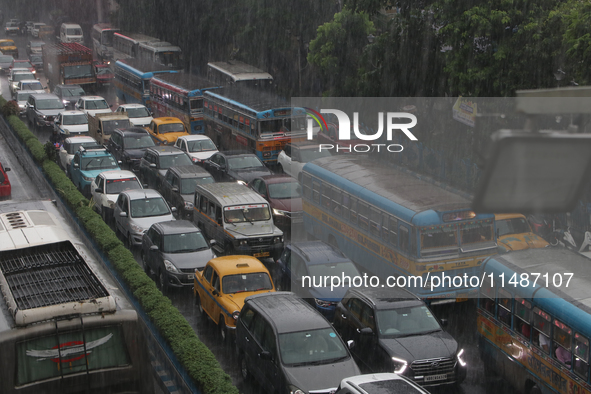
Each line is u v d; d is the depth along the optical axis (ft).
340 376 32.68
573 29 58.23
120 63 140.97
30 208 45.21
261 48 129.80
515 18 67.72
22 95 130.11
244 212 60.95
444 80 81.20
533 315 33.81
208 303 46.06
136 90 131.44
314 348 34.17
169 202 75.36
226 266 45.73
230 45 152.46
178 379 35.58
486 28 66.03
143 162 86.17
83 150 83.61
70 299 28.40
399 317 39.04
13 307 27.07
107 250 54.54
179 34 158.92
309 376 32.48
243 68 122.01
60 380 26.25
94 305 27.04
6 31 255.50
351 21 100.73
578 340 30.22
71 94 132.77
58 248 35.53
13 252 34.30
